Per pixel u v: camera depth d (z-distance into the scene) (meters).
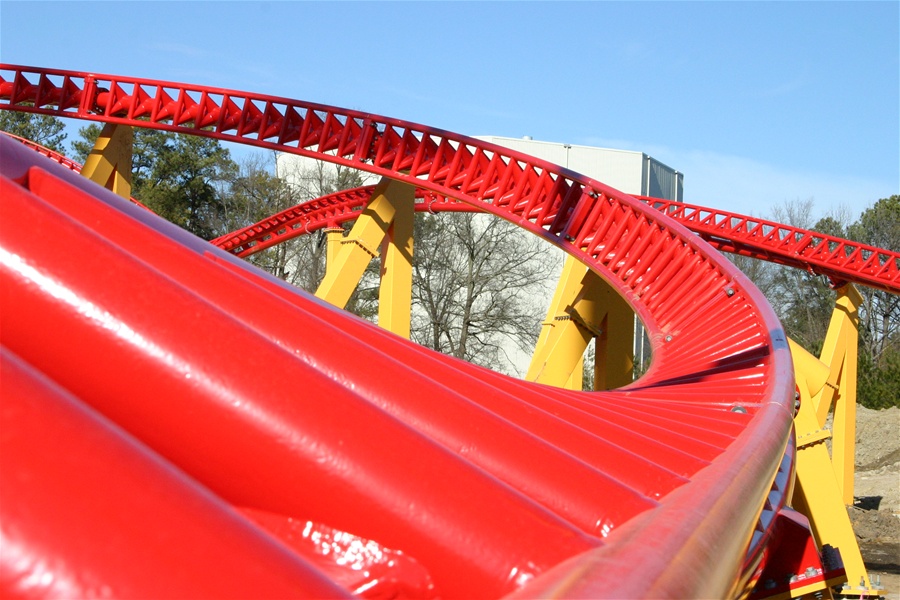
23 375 1.52
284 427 2.45
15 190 2.49
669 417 9.65
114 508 1.38
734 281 18.05
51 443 1.42
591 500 3.56
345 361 3.66
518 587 2.41
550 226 24.80
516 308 69.75
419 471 2.52
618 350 26.92
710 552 2.37
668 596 1.73
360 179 74.94
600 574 1.81
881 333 88.06
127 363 2.39
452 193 26.19
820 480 22.55
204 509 1.48
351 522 2.48
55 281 2.38
